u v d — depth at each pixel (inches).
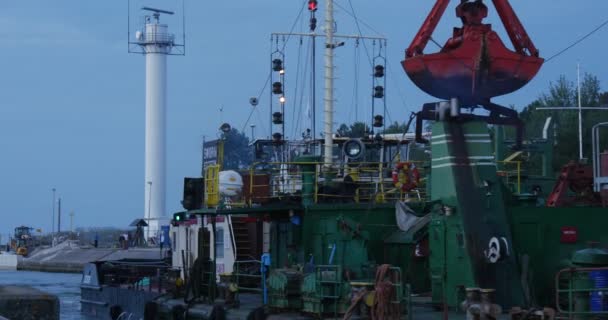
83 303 1315.2
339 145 1197.7
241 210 899.4
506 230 730.8
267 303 823.1
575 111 2395.4
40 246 4694.9
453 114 738.2
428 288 860.0
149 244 3277.6
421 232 848.9
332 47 1186.0
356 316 700.7
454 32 760.3
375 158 1174.3
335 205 897.5
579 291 632.4
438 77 741.9
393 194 1005.8
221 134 1165.7
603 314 621.0
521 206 761.0
